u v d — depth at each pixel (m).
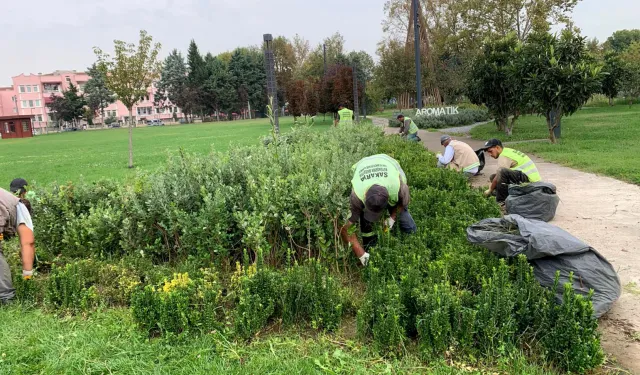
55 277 4.60
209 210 5.01
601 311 3.82
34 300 4.79
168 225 5.48
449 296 3.54
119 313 4.32
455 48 43.03
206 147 23.78
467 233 4.66
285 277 4.19
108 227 5.57
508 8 33.69
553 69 13.80
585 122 22.44
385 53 42.12
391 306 3.52
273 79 13.44
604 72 13.95
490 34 34.47
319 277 4.03
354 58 74.38
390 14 44.56
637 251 5.26
